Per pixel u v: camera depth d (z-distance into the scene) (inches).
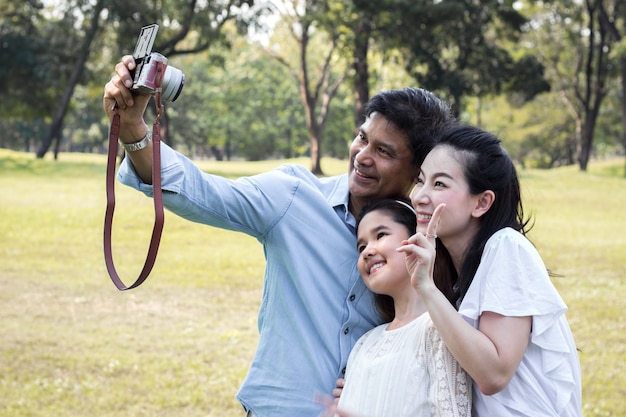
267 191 108.7
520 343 92.2
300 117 2246.6
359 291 111.9
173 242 594.6
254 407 111.9
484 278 96.3
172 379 289.6
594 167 1760.6
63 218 671.8
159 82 94.3
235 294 436.8
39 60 1336.1
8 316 373.1
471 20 1289.4
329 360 109.5
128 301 412.5
